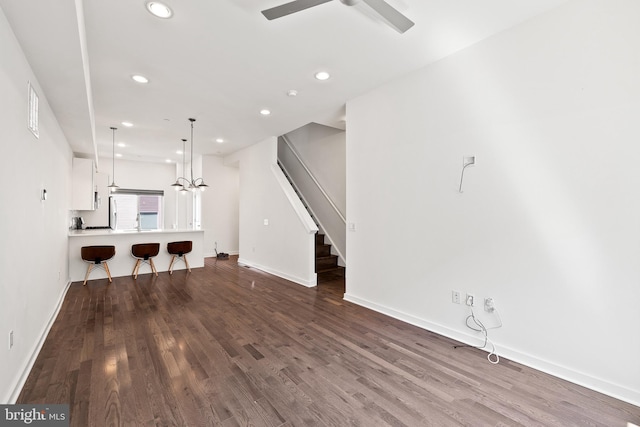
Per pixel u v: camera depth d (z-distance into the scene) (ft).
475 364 7.70
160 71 10.11
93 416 5.64
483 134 8.43
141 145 20.92
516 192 7.81
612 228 6.44
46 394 6.30
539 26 7.39
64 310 11.57
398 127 10.71
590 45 6.69
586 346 6.75
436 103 9.53
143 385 6.66
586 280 6.76
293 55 9.17
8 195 6.04
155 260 18.75
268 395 6.37
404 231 10.57
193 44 8.55
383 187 11.28
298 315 11.19
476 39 8.41
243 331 9.69
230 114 14.32
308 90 11.64
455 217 9.08
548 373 7.26
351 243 12.72
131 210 28.63
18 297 6.66
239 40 8.38
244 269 19.93
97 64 9.64
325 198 19.79
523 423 5.59
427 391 6.56
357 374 7.22
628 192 6.25
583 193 6.80
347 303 12.62
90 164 20.89
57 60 7.64
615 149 6.40
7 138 6.01
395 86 10.77
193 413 5.78
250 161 21.16
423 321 9.99
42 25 6.23
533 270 7.53
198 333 9.50
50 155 10.69
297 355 8.13
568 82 6.98
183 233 19.80
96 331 9.57
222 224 25.84
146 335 9.30
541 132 7.40
